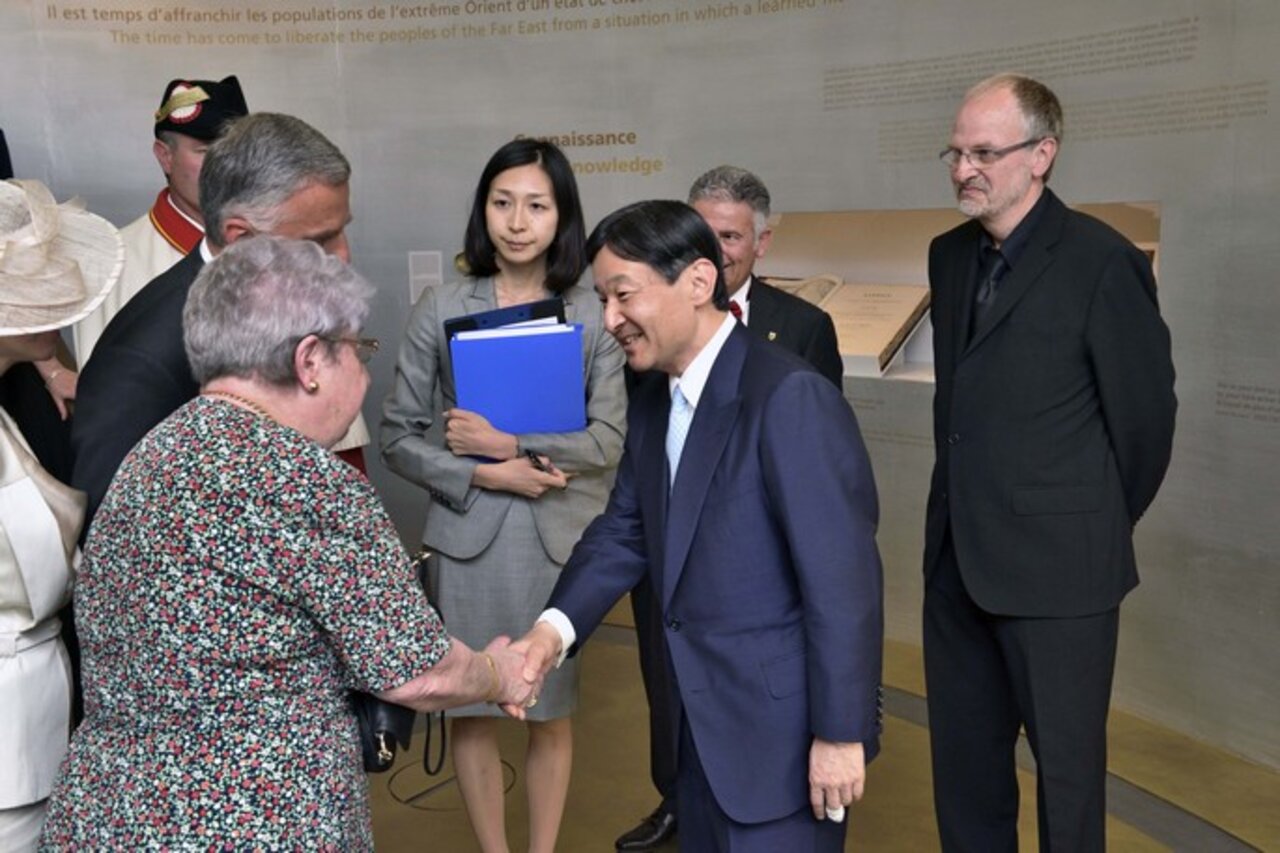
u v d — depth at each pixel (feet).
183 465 4.42
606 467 8.79
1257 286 10.95
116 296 9.75
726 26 15.53
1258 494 11.15
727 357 5.98
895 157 14.34
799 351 10.19
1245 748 11.52
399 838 10.28
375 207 17.69
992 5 13.17
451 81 17.19
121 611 4.46
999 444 7.86
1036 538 7.79
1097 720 7.90
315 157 5.75
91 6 16.62
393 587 4.58
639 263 5.70
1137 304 7.57
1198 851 9.73
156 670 4.40
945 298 8.47
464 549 8.68
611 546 6.90
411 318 9.07
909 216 14.47
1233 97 10.97
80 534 5.66
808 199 15.26
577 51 16.57
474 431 8.42
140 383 5.79
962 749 8.65
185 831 4.34
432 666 4.68
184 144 9.38
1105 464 7.79
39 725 5.38
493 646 6.07
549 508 8.78
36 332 5.16
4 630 5.31
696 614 6.04
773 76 15.29
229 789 4.38
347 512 4.49
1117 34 11.97
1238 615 11.46
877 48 14.33
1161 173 11.69
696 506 5.91
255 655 4.40
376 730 4.85
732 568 5.90
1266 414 10.99
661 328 5.80
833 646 5.62
